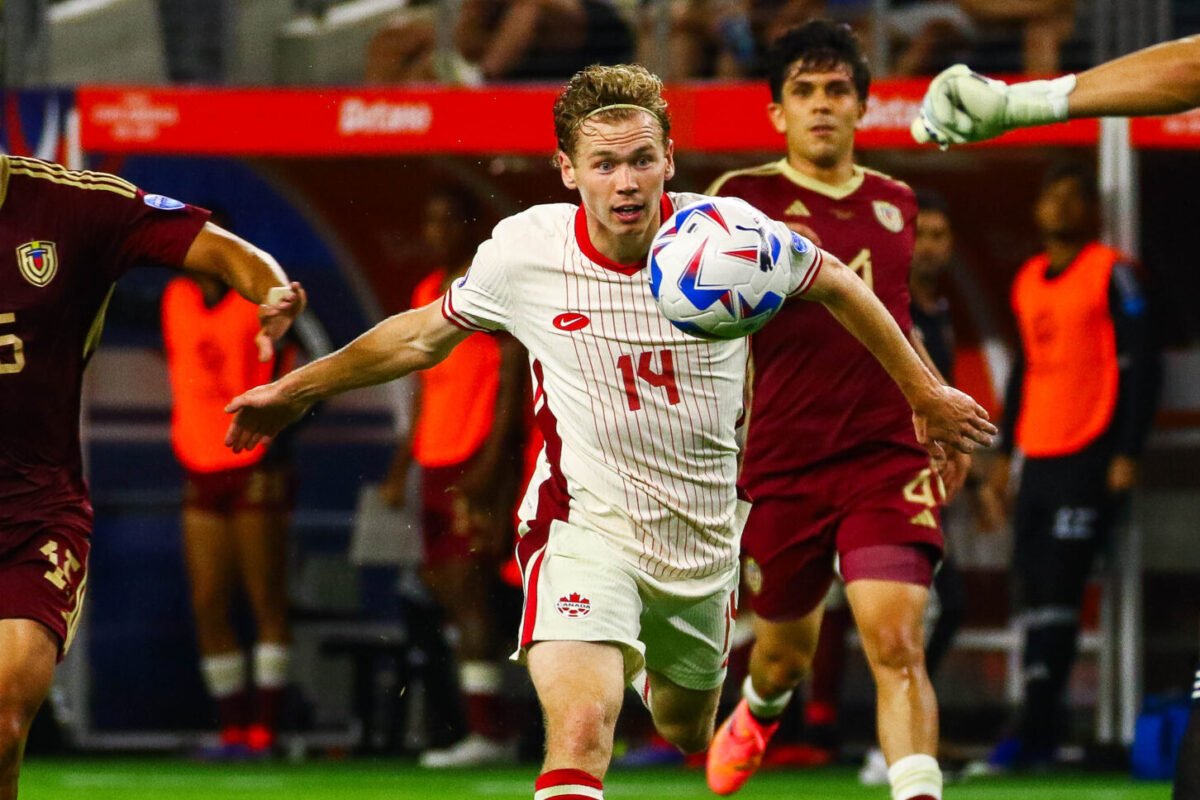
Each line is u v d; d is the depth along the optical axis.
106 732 39.91
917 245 31.61
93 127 36.22
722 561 17.47
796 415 21.92
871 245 22.08
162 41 43.50
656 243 16.06
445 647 36.50
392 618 39.75
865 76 22.44
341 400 40.31
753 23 39.69
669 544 17.06
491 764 35.78
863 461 21.67
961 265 39.06
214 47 43.56
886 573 20.91
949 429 17.28
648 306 16.62
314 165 39.53
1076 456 33.56
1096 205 36.19
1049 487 33.81
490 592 35.66
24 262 16.70
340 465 40.38
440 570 35.62
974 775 33.75
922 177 38.72
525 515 17.45
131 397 39.78
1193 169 38.28
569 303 16.73
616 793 30.05
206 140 36.16
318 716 39.53
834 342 21.70
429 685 36.50
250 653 40.62
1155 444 38.34
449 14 39.94
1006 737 36.28
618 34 40.12
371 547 36.88
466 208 35.00
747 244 15.77
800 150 22.19
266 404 17.34
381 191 39.62
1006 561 38.72
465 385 35.25
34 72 38.69
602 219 16.14
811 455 21.88
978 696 40.00
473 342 35.22
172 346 35.94
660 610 17.44
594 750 15.52
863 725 40.00
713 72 39.59
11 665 16.09
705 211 15.98
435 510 35.59
